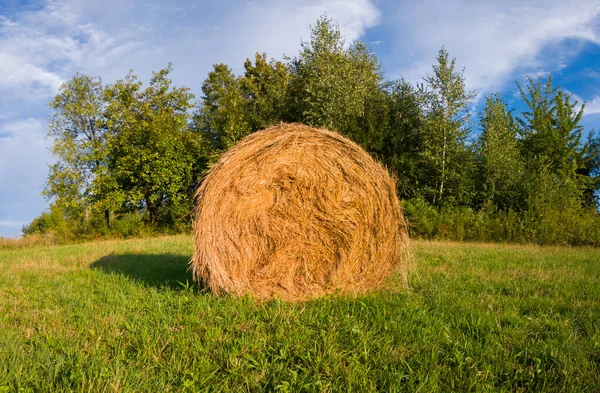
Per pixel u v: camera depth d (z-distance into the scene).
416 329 4.58
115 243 16.58
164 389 3.30
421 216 18.98
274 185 6.20
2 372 3.49
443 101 21.70
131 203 25.77
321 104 22.41
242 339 4.16
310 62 23.92
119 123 25.88
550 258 11.06
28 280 7.87
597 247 16.64
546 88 30.41
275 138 6.30
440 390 3.34
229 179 6.16
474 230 18.34
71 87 26.91
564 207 19.23
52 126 26.61
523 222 18.20
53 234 22.30
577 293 6.54
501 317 5.07
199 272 6.16
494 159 22.27
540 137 28.89
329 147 6.34
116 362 3.64
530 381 3.49
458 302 5.66
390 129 24.14
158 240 17.69
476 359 3.87
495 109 25.00
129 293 6.35
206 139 27.08
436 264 9.47
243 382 3.45
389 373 3.53
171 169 24.41
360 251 6.29
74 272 8.65
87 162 26.56
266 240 6.16
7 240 20.88
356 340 4.19
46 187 26.39
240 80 31.36
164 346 4.07
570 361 3.76
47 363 3.66
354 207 6.27
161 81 27.52
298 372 3.65
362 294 6.05
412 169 22.36
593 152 32.12
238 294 5.98
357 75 23.66
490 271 8.65
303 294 6.12
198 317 4.98
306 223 6.19
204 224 6.10
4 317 5.23
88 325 4.80
